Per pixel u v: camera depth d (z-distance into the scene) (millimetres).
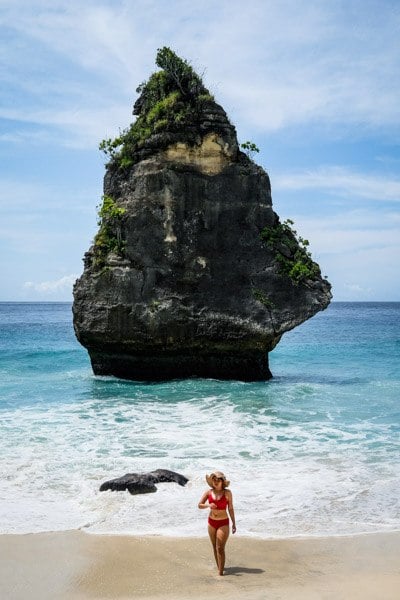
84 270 26891
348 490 12008
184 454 14539
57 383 26203
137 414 19344
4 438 16078
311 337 57188
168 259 26641
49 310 187875
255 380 26859
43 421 18297
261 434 16547
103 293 26391
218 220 27156
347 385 25281
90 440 15898
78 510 10945
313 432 16781
